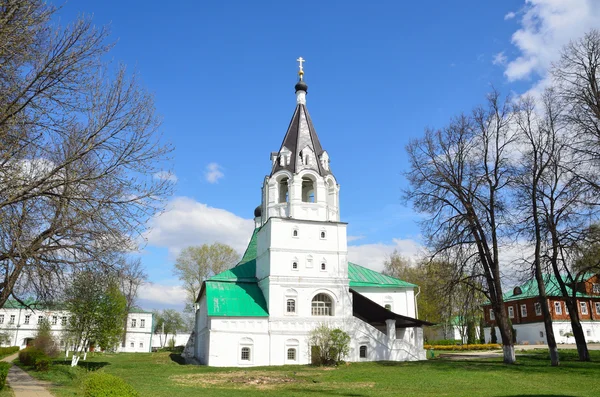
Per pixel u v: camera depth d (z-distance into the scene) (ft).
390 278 182.80
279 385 93.86
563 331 235.81
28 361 137.08
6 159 51.96
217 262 270.05
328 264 156.87
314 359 140.15
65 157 59.77
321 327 141.59
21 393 73.67
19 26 49.93
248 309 149.48
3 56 51.26
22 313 281.74
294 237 156.25
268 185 165.27
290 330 148.56
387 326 154.92
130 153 62.80
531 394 75.92
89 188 60.34
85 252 63.98
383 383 93.66
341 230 160.86
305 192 177.88
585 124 105.19
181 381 100.94
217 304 148.15
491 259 122.83
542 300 116.16
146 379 104.42
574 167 107.86
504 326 120.16
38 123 57.21
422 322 156.66
